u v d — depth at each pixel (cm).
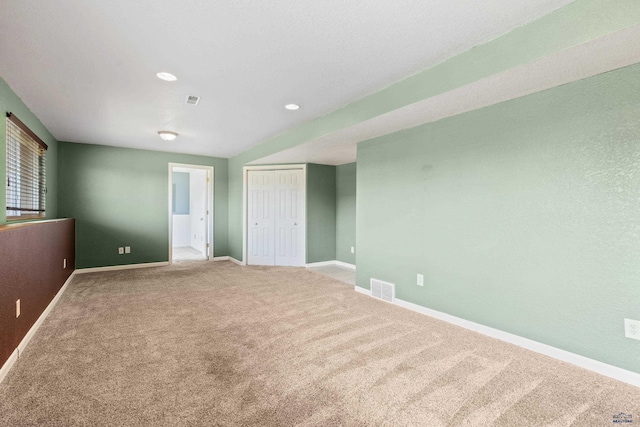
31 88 285
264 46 218
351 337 262
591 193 211
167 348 239
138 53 226
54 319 300
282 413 164
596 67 196
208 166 641
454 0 169
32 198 363
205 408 167
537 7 175
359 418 160
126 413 162
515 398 178
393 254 357
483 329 271
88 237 518
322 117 373
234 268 574
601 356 207
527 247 243
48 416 159
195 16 183
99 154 526
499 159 260
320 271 552
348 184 600
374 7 176
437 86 243
